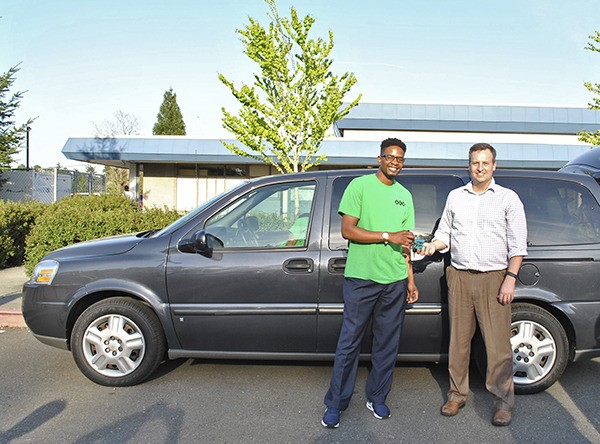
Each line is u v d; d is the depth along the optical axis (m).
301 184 4.44
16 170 19.23
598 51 11.71
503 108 21.45
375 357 3.80
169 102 59.25
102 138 19.98
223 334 4.29
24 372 4.75
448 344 4.25
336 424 3.63
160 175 22.36
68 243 8.43
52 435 3.52
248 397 4.18
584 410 3.93
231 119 11.60
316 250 4.22
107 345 4.37
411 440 3.46
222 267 4.25
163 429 3.62
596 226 4.25
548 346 4.16
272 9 11.20
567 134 21.75
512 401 3.71
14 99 18.72
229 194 4.50
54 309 4.44
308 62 11.12
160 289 4.30
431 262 4.20
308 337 4.24
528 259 4.12
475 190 3.82
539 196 4.35
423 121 21.42
